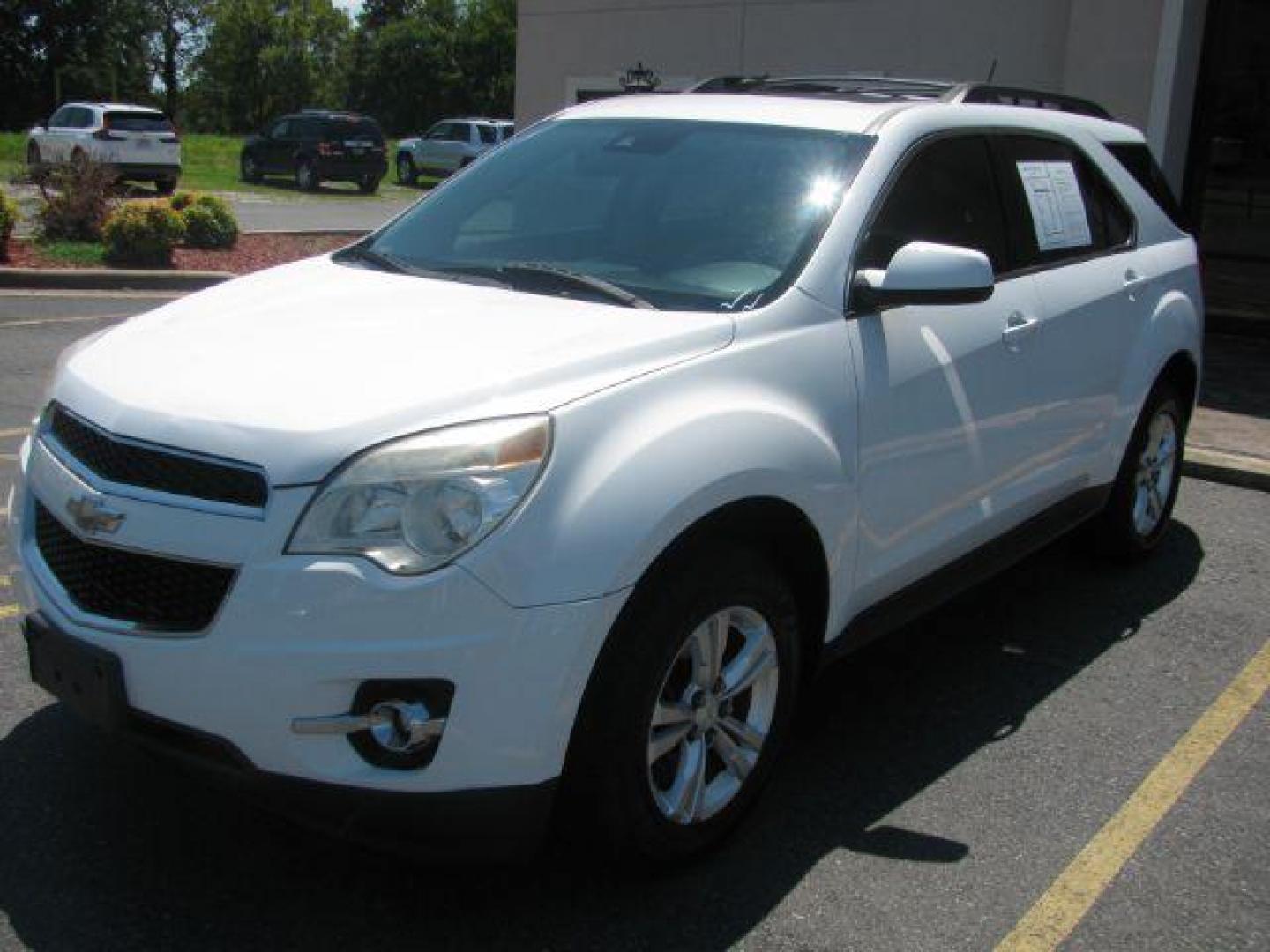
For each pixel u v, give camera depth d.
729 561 3.22
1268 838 3.71
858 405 3.65
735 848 3.51
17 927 3.01
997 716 4.44
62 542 3.12
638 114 4.56
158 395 3.03
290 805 2.80
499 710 2.78
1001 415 4.34
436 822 2.82
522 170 4.48
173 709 2.83
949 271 3.56
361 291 3.77
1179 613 5.47
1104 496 5.41
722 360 3.33
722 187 4.04
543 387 3.01
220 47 82.19
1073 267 4.89
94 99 67.81
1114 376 5.14
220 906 3.14
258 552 2.75
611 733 2.98
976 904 3.31
